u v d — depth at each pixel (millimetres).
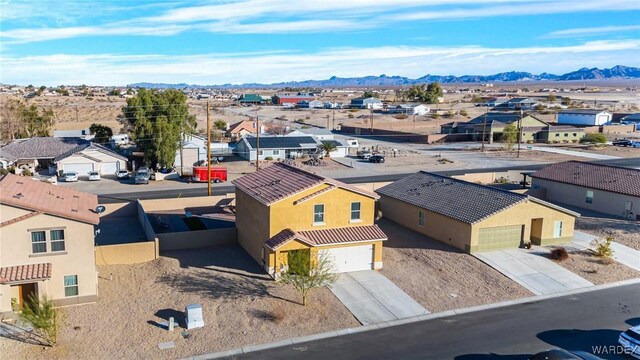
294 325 26859
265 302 29406
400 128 128750
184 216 49031
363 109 192375
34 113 102688
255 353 24016
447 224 39594
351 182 66188
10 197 27609
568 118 133125
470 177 65438
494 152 95312
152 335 25562
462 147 102062
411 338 25562
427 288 31812
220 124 122750
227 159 84438
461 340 25344
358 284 32250
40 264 27734
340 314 28203
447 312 28625
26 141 76000
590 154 93188
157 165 72500
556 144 108062
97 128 89250
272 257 32562
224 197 52969
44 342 24672
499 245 38312
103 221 47281
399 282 32688
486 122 112938
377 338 25547
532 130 110938
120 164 71625
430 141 108562
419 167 78688
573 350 24344
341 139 95188
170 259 35750
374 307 29125
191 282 31922
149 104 73438
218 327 26469
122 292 30438
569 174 55500
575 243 40344
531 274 34094
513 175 67312
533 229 40000
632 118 136500
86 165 69938
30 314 24016
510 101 184000
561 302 30062
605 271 34969
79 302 28812
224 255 36875
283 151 85375
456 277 33500
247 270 34031
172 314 27781
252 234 36375
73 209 29375
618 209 49188
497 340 25328
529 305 29594
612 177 51688
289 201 33281
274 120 148250
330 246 33406
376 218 47625
